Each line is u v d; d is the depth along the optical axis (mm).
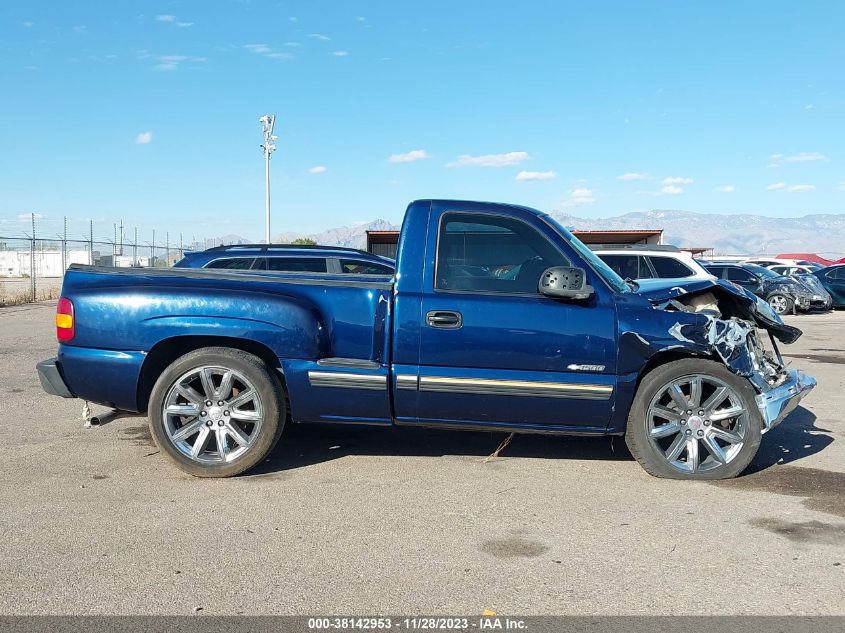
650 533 3971
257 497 4527
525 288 4941
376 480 4891
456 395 4844
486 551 3713
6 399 7598
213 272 5371
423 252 4969
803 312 21688
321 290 4984
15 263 51969
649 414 4914
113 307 4918
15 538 3834
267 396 4887
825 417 6969
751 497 4598
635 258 11094
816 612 3078
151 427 4895
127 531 3945
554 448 5742
